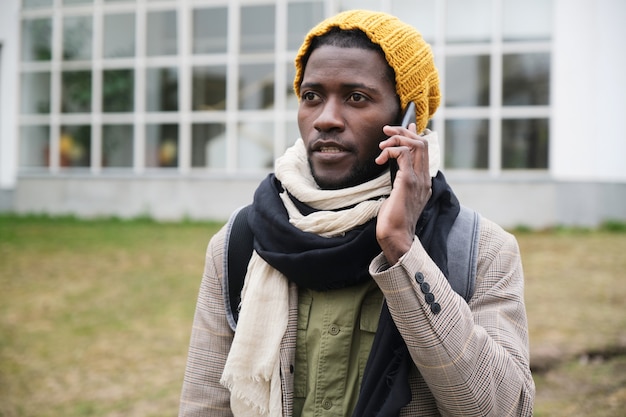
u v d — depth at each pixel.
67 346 5.70
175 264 8.34
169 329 6.06
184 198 12.45
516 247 1.64
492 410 1.39
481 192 10.77
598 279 7.02
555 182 10.59
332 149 1.58
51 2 13.50
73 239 10.02
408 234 1.42
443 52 11.20
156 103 12.96
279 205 1.63
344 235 1.55
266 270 1.59
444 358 1.37
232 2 12.42
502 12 11.00
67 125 13.48
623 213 10.78
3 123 13.91
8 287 7.48
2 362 5.36
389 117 1.58
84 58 13.38
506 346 1.49
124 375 5.05
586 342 5.17
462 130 11.21
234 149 12.55
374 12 1.61
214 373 1.68
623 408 4.07
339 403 1.52
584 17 10.70
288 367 1.55
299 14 12.12
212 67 12.62
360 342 1.54
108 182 12.84
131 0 12.99
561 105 10.81
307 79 1.58
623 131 10.73
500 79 11.05
